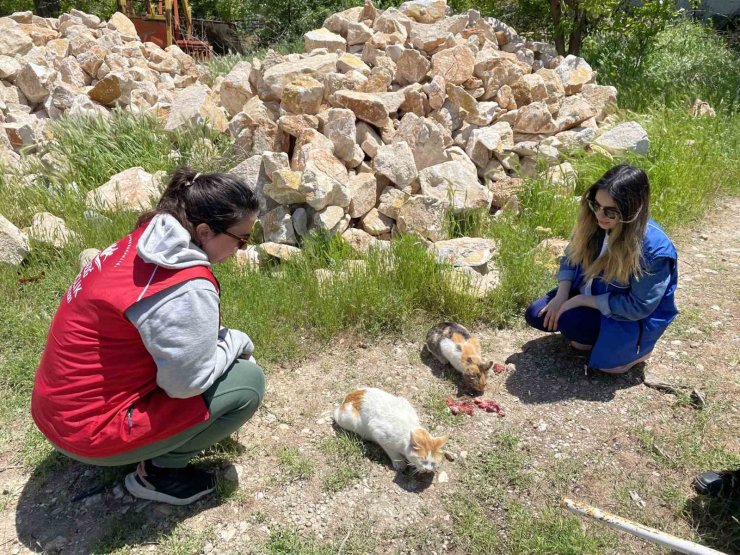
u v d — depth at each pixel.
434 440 2.77
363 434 3.03
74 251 4.51
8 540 2.55
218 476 2.82
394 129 5.40
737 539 2.50
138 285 2.14
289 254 4.42
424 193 4.93
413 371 3.63
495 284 4.21
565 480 2.84
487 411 3.29
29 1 24.42
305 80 5.28
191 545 2.51
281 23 17.88
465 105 5.55
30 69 6.41
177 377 2.21
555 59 7.11
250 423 3.19
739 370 3.53
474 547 2.53
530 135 5.88
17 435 3.11
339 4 17.16
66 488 2.79
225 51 20.23
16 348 3.74
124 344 2.22
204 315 2.20
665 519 2.63
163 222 2.21
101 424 2.24
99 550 2.49
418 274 4.14
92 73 7.17
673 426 3.14
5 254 4.33
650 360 3.65
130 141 5.70
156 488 2.62
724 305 4.17
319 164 4.70
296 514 2.67
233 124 5.23
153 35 12.77
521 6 9.52
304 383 3.52
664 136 6.33
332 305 3.93
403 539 2.57
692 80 8.70
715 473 2.74
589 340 3.48
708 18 12.33
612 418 3.21
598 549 2.50
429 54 6.18
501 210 5.21
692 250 5.01
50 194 5.12
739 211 5.77
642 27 8.64
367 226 4.82
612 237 3.02
